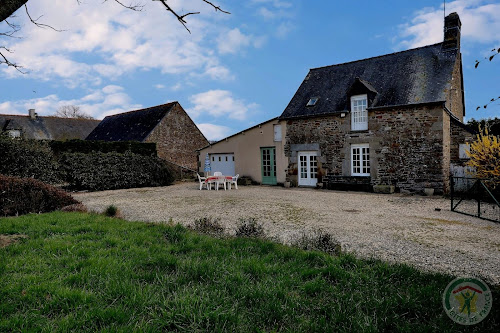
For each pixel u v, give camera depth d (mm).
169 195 13055
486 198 9914
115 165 16016
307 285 3160
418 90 12648
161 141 23203
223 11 3693
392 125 12891
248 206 9719
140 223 6023
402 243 5414
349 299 2871
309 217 7906
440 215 8008
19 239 4805
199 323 2451
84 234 5051
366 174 13781
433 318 2607
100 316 2521
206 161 17484
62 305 2697
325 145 14711
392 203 10133
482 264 4332
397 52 14961
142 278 3314
